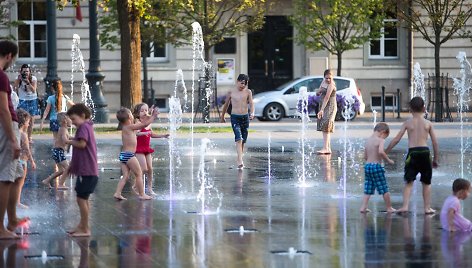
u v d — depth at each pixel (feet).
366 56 234.79
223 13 209.15
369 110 235.81
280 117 201.16
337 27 216.95
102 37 211.00
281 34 237.66
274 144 138.00
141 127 81.25
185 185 91.50
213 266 53.47
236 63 236.22
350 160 115.34
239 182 93.86
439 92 195.62
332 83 123.24
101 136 150.10
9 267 53.42
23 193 85.40
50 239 62.08
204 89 195.00
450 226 65.36
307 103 199.11
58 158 88.33
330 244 60.08
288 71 238.68
